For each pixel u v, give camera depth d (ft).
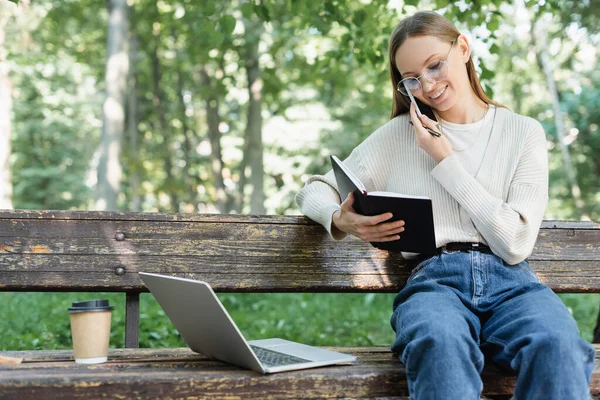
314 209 8.01
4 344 13.88
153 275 6.58
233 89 62.54
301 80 41.39
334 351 7.27
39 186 68.54
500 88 62.90
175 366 6.64
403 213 6.70
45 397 5.74
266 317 20.35
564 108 53.98
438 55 7.48
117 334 14.70
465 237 7.38
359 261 8.59
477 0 15.31
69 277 7.91
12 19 43.98
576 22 35.37
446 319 6.08
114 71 40.11
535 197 7.34
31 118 66.49
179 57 51.31
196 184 67.67
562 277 8.93
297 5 16.40
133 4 44.24
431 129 7.41
